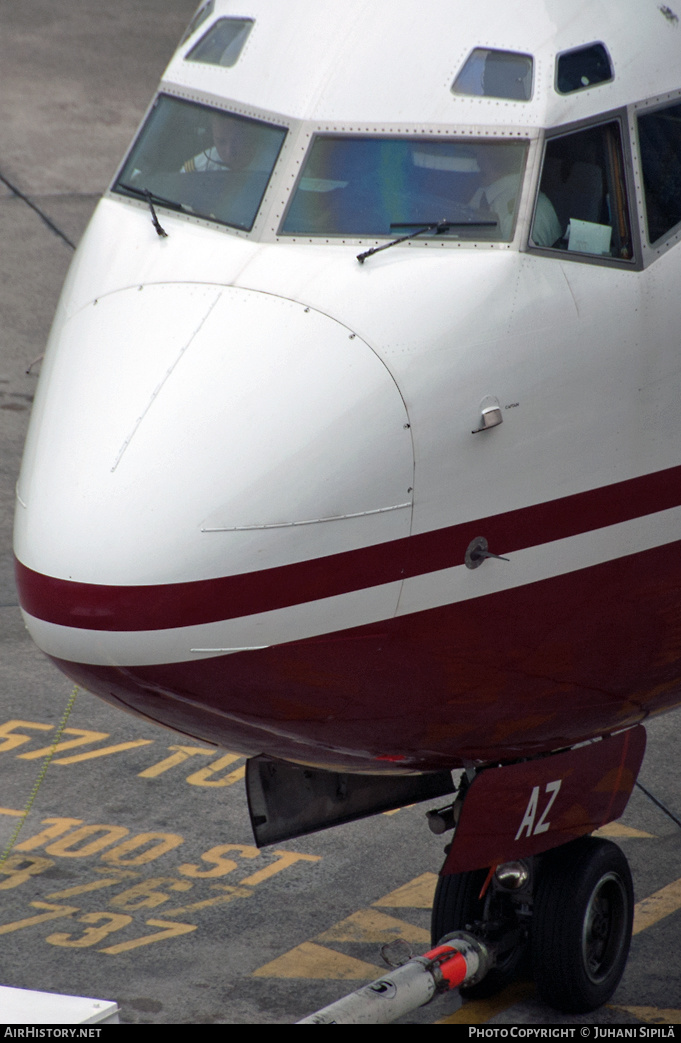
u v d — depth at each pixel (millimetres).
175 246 24766
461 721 25328
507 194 24188
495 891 29625
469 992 30281
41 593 22094
